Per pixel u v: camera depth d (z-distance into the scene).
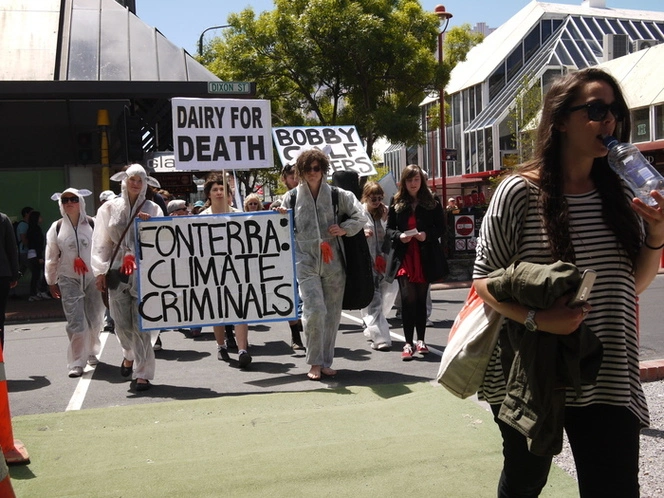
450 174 46.28
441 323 10.41
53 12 19.20
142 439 5.02
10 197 17.45
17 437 5.11
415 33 24.09
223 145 7.53
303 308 6.74
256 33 23.95
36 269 16.34
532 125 21.61
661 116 29.59
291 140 11.66
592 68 2.62
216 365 7.82
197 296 6.85
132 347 6.77
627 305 2.58
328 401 5.92
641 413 2.56
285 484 4.09
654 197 2.37
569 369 2.39
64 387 7.01
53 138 17.44
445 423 5.11
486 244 2.63
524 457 2.66
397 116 23.50
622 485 2.46
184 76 18.20
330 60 23.64
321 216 6.74
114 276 6.66
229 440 4.94
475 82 42.47
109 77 17.62
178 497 3.96
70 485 4.17
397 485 4.03
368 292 6.88
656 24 41.00
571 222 2.57
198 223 6.86
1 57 17.73
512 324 2.55
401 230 7.53
